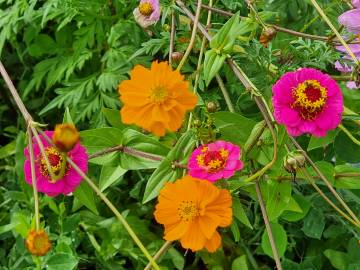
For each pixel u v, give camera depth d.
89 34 0.63
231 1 0.52
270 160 0.43
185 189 0.38
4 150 0.70
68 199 0.65
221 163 0.39
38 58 0.75
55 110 0.74
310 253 0.62
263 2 0.60
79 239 0.61
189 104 0.38
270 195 0.43
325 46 0.48
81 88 0.64
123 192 0.66
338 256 0.58
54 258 0.51
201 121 0.47
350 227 0.56
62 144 0.36
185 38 0.52
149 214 0.66
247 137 0.43
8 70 0.77
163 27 0.53
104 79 0.62
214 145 0.40
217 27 0.57
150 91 0.37
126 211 0.62
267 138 0.42
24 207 0.63
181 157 0.43
